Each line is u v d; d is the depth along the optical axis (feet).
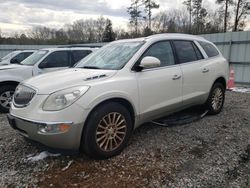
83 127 11.24
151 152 12.82
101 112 11.57
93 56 15.72
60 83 11.47
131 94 12.68
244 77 38.22
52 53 24.79
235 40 38.65
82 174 10.96
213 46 19.36
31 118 11.04
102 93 11.59
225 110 20.59
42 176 10.90
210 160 12.12
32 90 11.62
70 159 12.16
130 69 13.12
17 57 37.37
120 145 12.51
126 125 12.65
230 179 10.68
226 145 13.75
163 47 15.07
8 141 14.49
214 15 126.82
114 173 11.00
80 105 10.98
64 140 10.88
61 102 10.87
